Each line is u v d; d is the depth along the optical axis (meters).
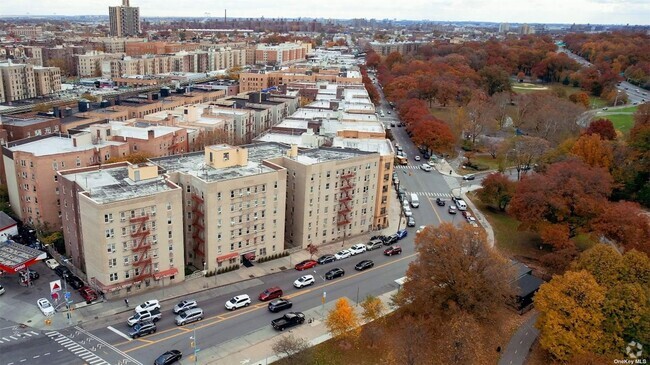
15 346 89.88
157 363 86.00
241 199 117.44
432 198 177.12
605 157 178.25
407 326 94.94
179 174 118.81
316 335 97.94
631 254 105.44
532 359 96.31
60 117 196.50
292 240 136.50
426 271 102.75
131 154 150.12
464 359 87.69
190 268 121.44
